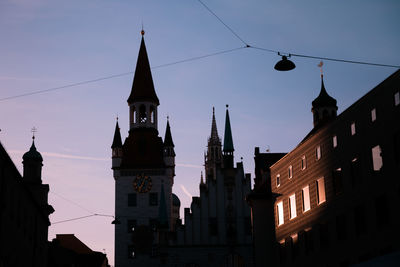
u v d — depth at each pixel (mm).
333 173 41031
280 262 51031
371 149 35844
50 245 79000
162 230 86062
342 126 39625
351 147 38312
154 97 108438
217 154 163500
